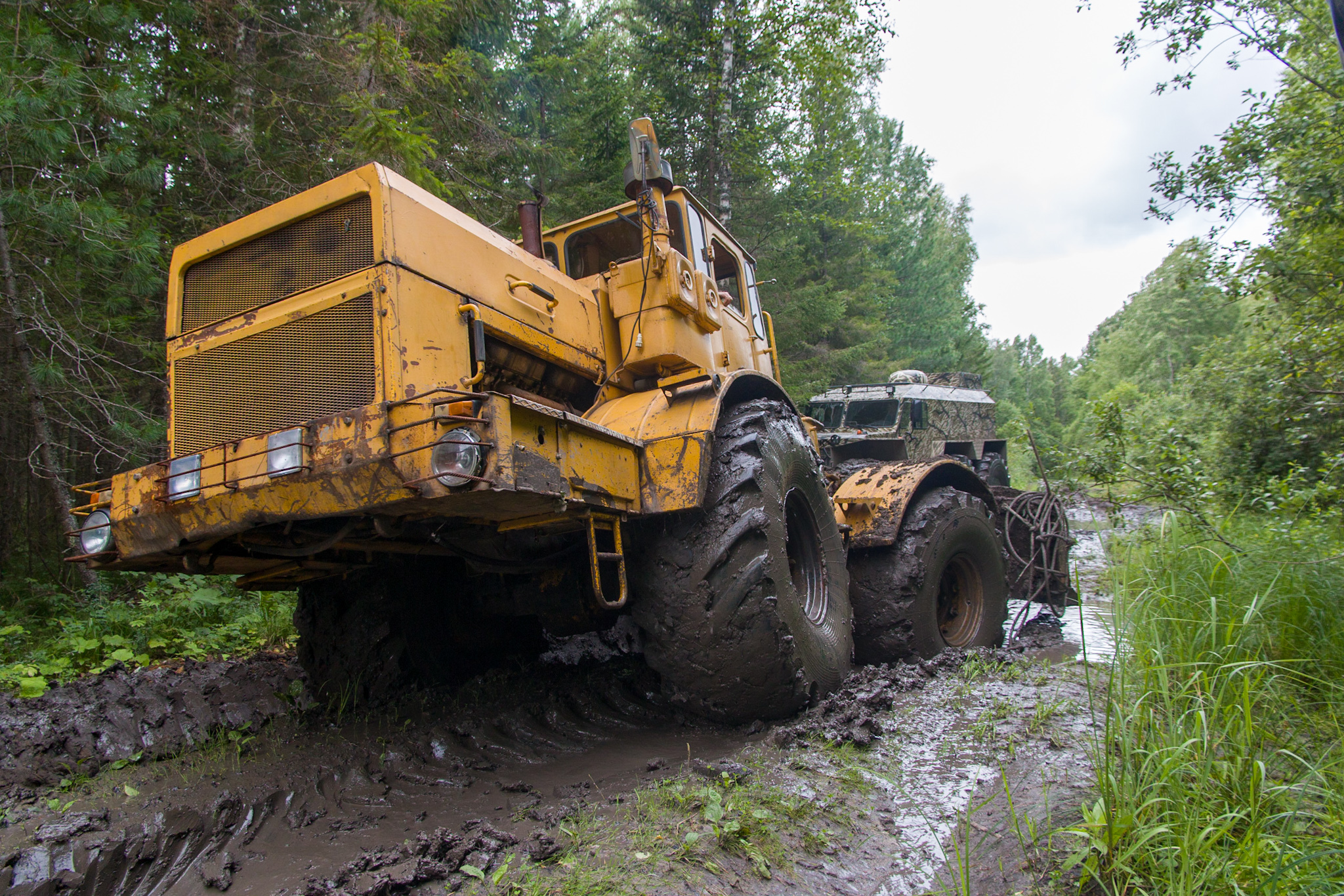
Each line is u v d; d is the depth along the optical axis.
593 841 2.28
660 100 13.24
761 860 2.19
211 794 2.84
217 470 2.66
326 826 2.63
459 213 3.12
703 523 3.19
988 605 5.09
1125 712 2.62
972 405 11.16
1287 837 1.95
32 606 5.88
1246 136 8.02
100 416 6.75
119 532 2.92
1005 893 2.08
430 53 8.98
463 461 2.24
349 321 2.64
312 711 3.80
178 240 7.36
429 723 3.57
